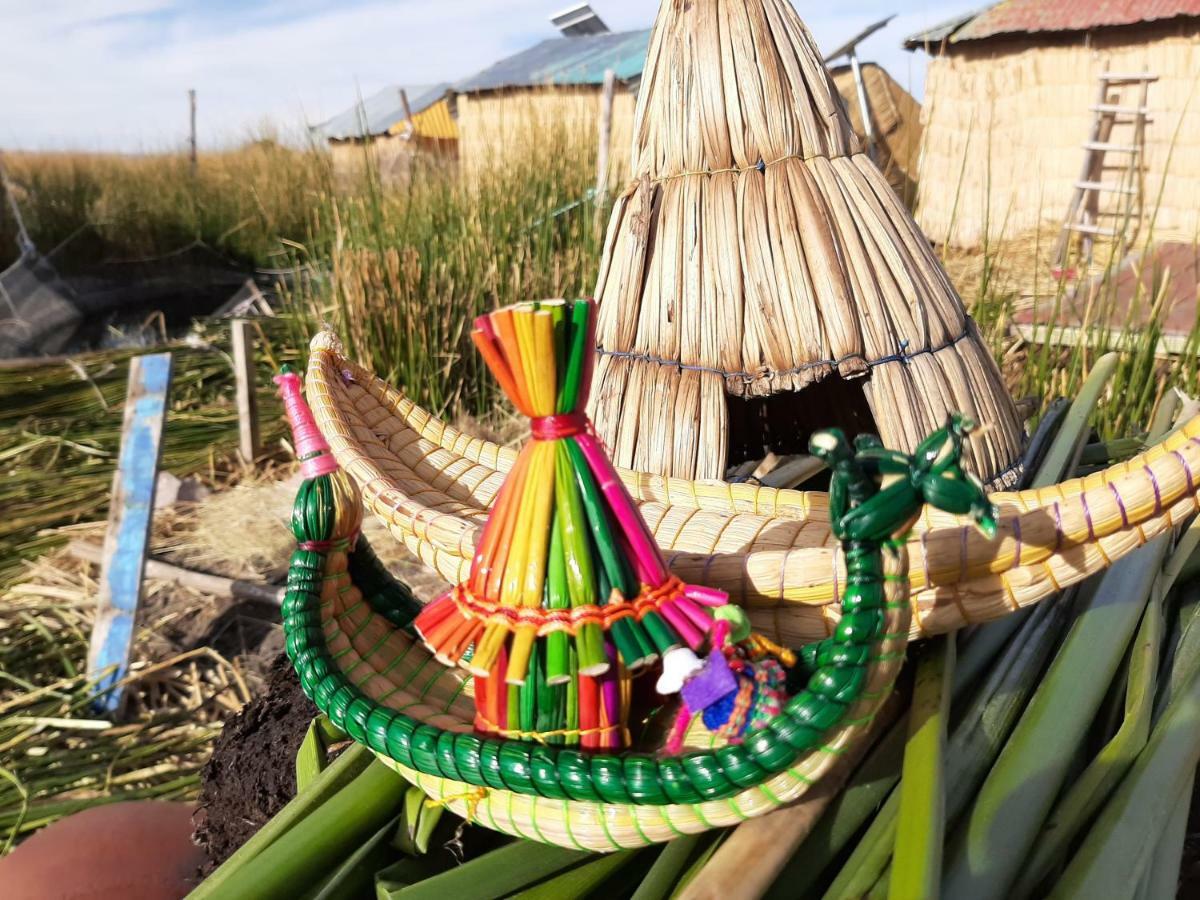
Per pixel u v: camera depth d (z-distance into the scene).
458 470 1.83
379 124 18.11
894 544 1.15
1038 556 1.26
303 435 1.50
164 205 12.08
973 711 1.50
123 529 3.89
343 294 5.34
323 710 1.38
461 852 1.46
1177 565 1.92
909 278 2.08
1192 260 5.48
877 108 9.89
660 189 2.17
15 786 3.17
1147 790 1.39
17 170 11.88
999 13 9.27
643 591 1.24
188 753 3.35
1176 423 2.68
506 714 1.29
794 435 2.96
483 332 1.25
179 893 1.96
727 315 2.07
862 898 1.23
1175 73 8.09
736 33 2.07
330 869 1.45
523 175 6.80
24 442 5.91
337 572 1.54
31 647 3.99
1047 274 6.89
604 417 2.23
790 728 1.13
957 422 1.09
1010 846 1.28
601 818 1.27
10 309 9.12
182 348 7.39
